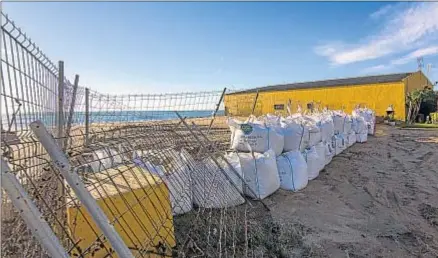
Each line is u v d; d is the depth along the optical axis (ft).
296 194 16.69
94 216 5.32
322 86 101.24
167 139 14.55
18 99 6.30
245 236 11.01
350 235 12.26
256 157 15.64
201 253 10.08
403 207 15.56
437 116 77.51
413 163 26.61
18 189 4.21
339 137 30.96
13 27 5.97
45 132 5.28
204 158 14.79
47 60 9.19
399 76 91.61
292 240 11.51
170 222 9.71
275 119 20.90
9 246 6.00
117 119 15.76
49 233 4.31
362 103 92.27
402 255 10.82
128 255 5.43
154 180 9.52
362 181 20.33
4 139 5.42
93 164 9.76
